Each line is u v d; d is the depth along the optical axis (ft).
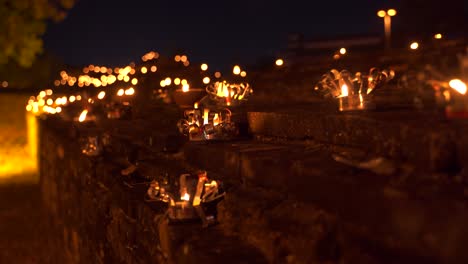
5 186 45.37
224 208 10.64
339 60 33.94
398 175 7.68
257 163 10.35
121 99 25.91
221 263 8.85
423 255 6.24
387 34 55.36
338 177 7.83
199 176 11.00
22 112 68.39
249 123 14.33
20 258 29.94
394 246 6.71
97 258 17.90
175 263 10.22
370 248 7.09
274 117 13.08
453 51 24.63
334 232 7.78
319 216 8.20
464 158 7.43
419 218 6.31
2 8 65.67
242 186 10.98
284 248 8.61
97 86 43.60
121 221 14.53
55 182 29.71
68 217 24.57
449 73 11.82
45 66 79.41
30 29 67.62
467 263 5.71
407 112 10.14
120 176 15.76
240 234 10.00
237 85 18.25
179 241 10.17
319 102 15.93
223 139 13.75
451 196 6.44
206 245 9.62
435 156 7.66
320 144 11.28
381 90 16.07
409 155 8.32
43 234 33.45
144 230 12.39
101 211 16.89
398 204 6.62
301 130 12.03
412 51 30.04
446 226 5.97
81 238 21.04
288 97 21.27
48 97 47.91
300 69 34.35
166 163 14.92
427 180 7.33
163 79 33.19
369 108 11.09
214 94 18.12
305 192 8.71
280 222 8.90
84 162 19.99
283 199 9.50
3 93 76.23
